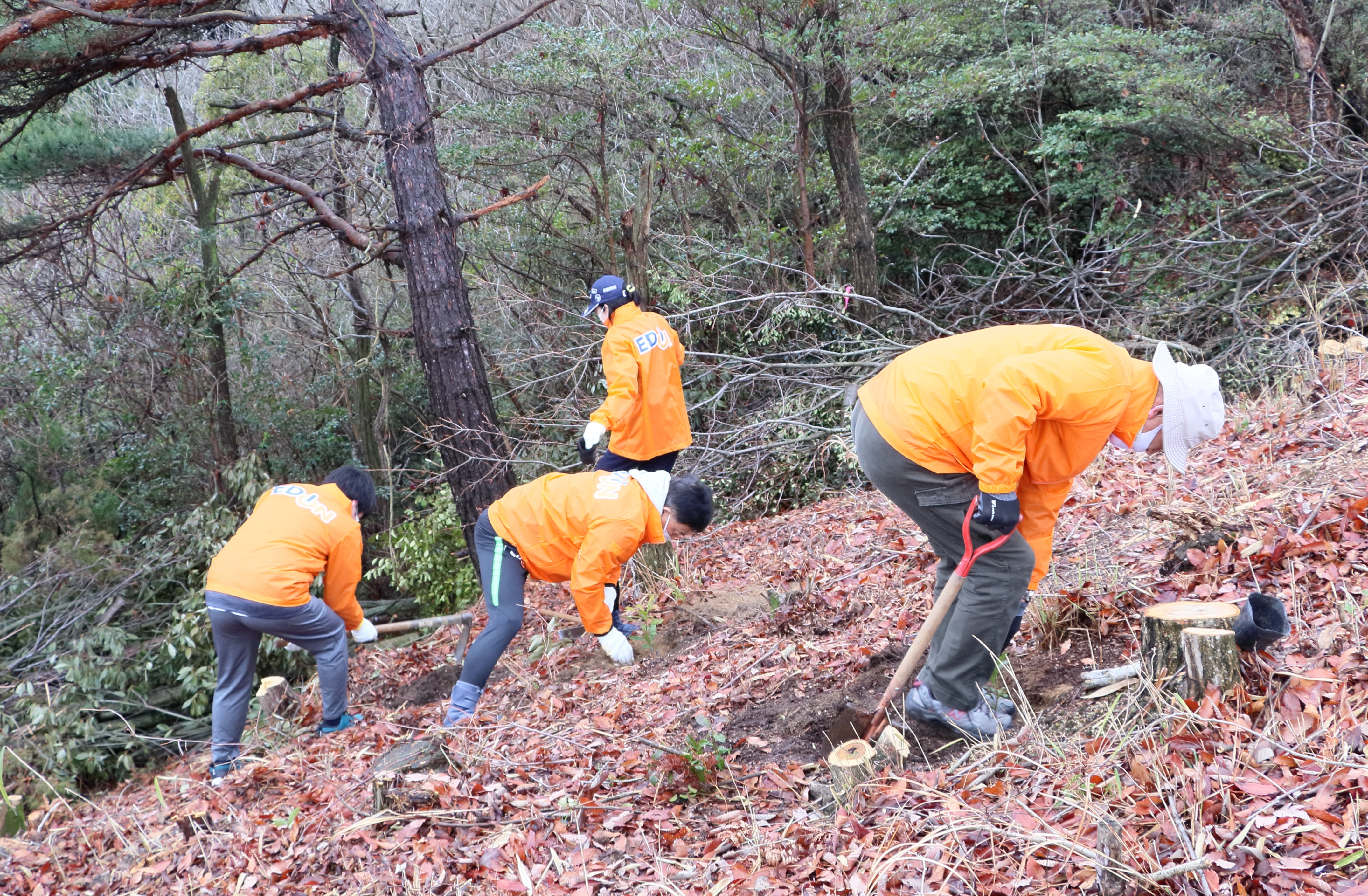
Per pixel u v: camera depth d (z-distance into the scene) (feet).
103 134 29.14
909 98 35.04
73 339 31.86
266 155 42.06
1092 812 7.93
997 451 8.91
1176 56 34.30
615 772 11.60
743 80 38.24
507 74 33.27
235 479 29.73
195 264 33.68
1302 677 8.77
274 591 15.38
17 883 12.32
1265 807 7.43
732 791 10.75
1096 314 30.04
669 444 19.11
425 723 15.75
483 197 37.42
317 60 40.91
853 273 32.86
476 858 10.03
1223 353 25.95
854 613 15.24
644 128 34.45
